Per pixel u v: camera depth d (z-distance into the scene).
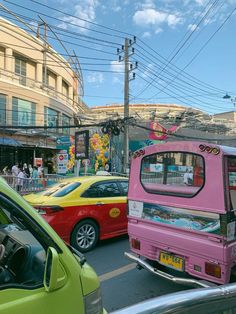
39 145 30.47
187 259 4.55
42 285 1.89
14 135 29.41
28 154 31.17
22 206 2.03
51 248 1.89
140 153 5.38
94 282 2.22
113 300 4.78
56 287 1.89
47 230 2.07
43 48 36.91
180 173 4.71
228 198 4.19
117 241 7.95
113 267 6.15
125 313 1.71
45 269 1.88
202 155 4.44
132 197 5.41
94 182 7.64
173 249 4.70
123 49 24.58
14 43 33.12
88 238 7.23
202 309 1.86
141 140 36.97
